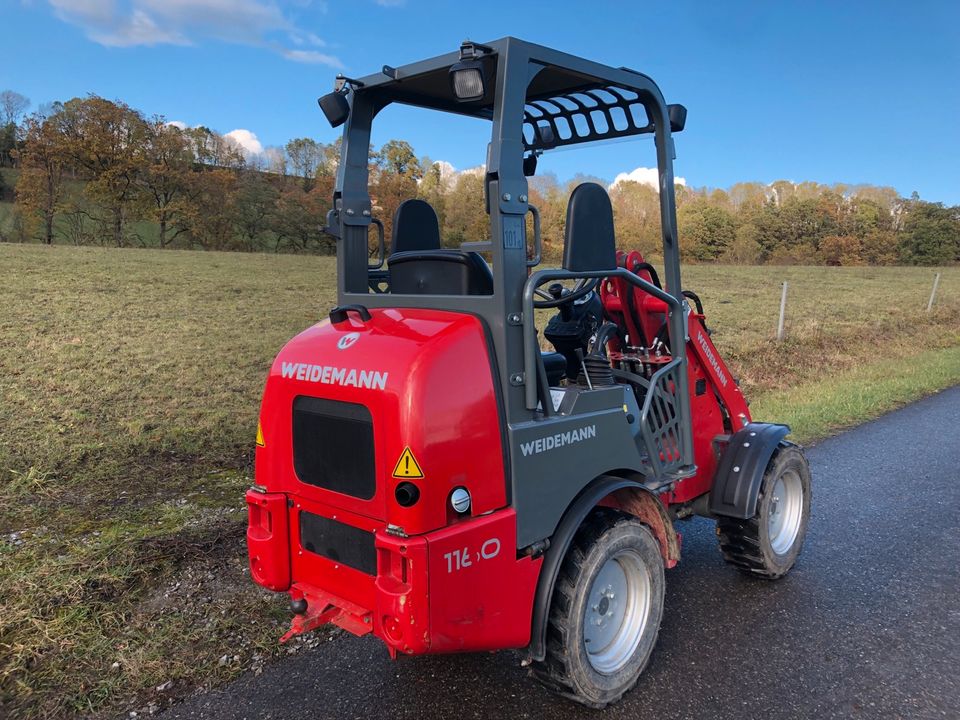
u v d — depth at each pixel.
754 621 3.86
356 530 2.78
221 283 23.03
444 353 2.58
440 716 3.04
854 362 13.00
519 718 3.04
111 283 20.95
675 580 4.37
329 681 3.27
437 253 3.00
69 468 5.99
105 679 3.23
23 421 7.26
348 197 3.36
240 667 3.36
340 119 3.35
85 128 55.34
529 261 2.79
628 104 3.70
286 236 59.72
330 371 2.78
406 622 2.46
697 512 4.26
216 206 57.78
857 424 8.29
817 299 23.19
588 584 2.95
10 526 4.81
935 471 6.52
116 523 4.91
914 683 3.29
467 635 2.61
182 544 4.54
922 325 17.61
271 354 11.85
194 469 6.12
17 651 3.38
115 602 3.88
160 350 11.70
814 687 3.25
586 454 3.02
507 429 2.70
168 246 58.25
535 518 2.80
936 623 3.84
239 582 4.13
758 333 15.17
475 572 2.61
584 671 2.96
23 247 33.19
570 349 3.71
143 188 57.12
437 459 2.50
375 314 3.02
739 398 4.49
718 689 3.24
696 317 4.13
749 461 4.02
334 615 2.89
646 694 3.21
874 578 4.39
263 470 3.13
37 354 10.73
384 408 2.53
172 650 3.46
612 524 3.06
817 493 5.92
